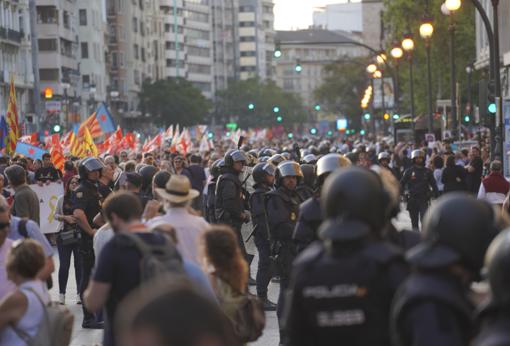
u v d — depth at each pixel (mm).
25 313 12719
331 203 8055
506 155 51500
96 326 21891
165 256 11781
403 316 7238
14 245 12984
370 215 8000
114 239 12016
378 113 181250
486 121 43688
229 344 5137
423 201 37031
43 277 13070
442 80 119312
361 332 7770
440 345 7059
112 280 11906
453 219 7480
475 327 7039
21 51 144625
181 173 38500
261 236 22797
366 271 7797
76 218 22188
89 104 178750
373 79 135250
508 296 6488
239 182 25906
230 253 13328
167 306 5098
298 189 22312
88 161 22453
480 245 7508
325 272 7863
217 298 13312
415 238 10383
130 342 5078
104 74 193875
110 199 12766
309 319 7902
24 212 25766
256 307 13391
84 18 182375
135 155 51625
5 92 134125
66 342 13102
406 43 64562
